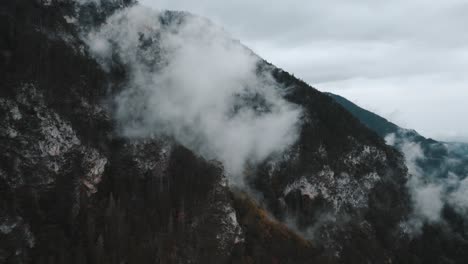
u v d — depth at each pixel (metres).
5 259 107.62
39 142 126.25
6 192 117.62
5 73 127.88
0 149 120.69
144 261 123.19
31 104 127.88
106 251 119.12
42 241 115.12
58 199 124.62
